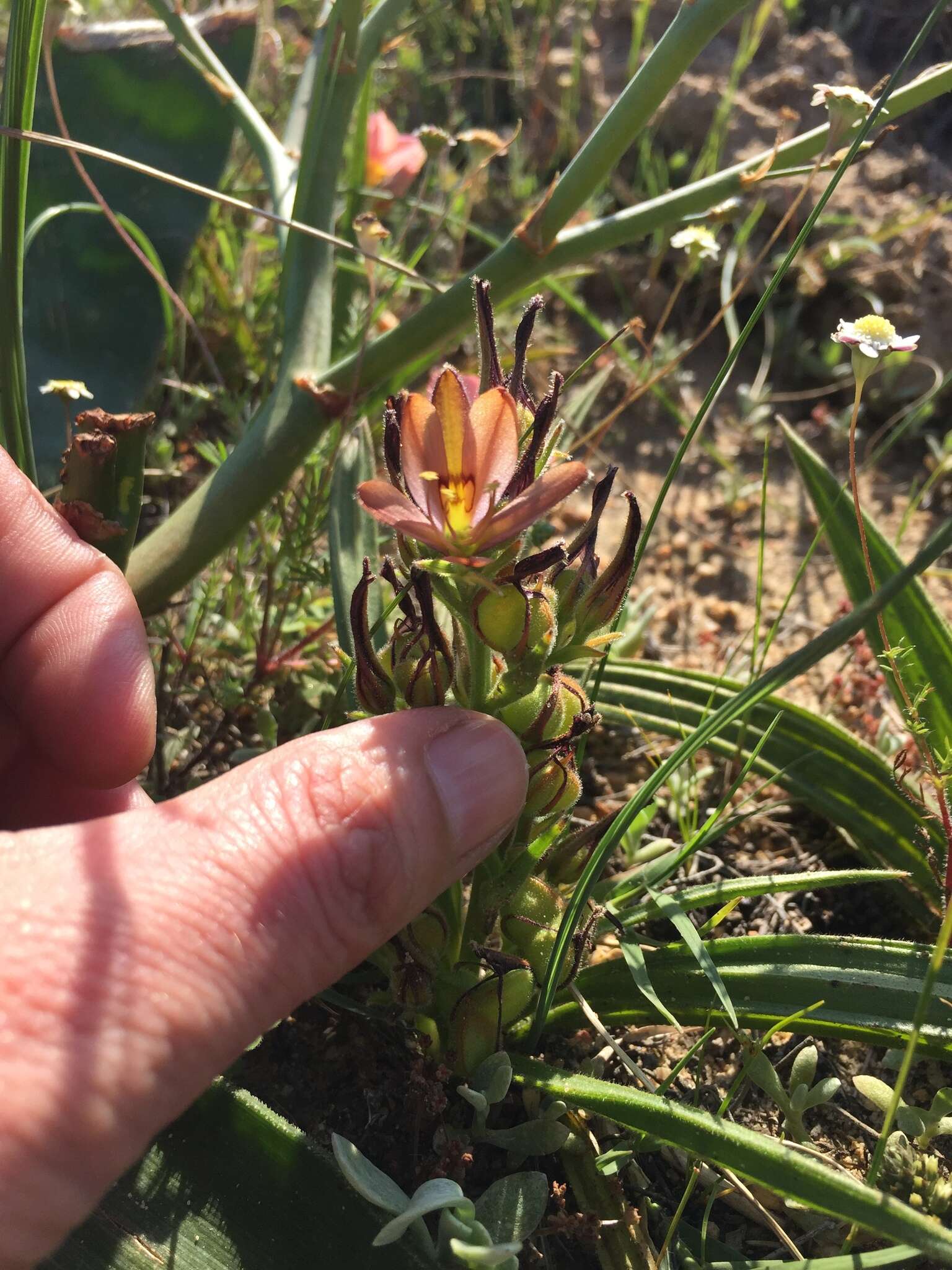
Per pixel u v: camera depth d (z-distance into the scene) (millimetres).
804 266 295
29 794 174
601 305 354
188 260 266
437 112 405
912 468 307
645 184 365
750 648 266
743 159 346
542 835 143
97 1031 108
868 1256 131
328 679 223
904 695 167
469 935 153
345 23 203
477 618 118
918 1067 175
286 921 118
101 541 168
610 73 381
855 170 342
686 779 211
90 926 111
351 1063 173
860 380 154
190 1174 141
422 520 104
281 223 193
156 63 259
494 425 103
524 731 136
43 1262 133
